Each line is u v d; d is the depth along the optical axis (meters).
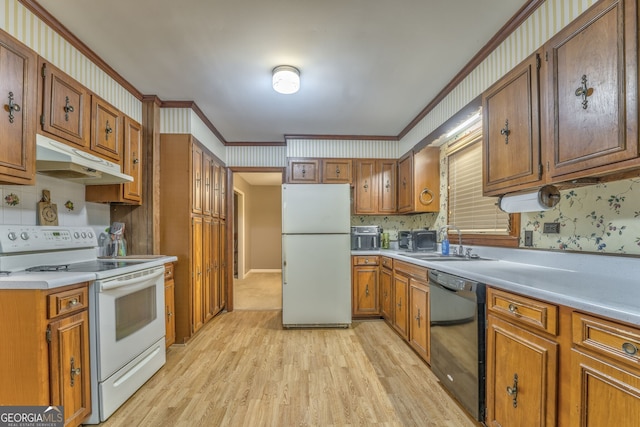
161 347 2.36
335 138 3.98
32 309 1.41
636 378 0.90
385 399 1.94
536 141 1.57
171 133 2.88
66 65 1.89
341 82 2.51
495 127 1.90
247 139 4.10
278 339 2.99
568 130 1.37
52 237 2.00
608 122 1.19
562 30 1.40
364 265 3.62
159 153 2.85
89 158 1.91
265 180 6.69
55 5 1.63
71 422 1.55
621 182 1.48
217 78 2.43
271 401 1.92
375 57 2.14
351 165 3.98
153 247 2.73
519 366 1.36
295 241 3.36
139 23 1.78
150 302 2.22
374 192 3.99
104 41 1.95
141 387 2.08
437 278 2.10
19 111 1.55
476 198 2.81
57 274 1.62
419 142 3.30
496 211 2.51
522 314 1.34
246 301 4.55
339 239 3.38
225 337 3.05
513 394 1.40
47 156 1.67
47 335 1.44
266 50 2.05
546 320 1.21
